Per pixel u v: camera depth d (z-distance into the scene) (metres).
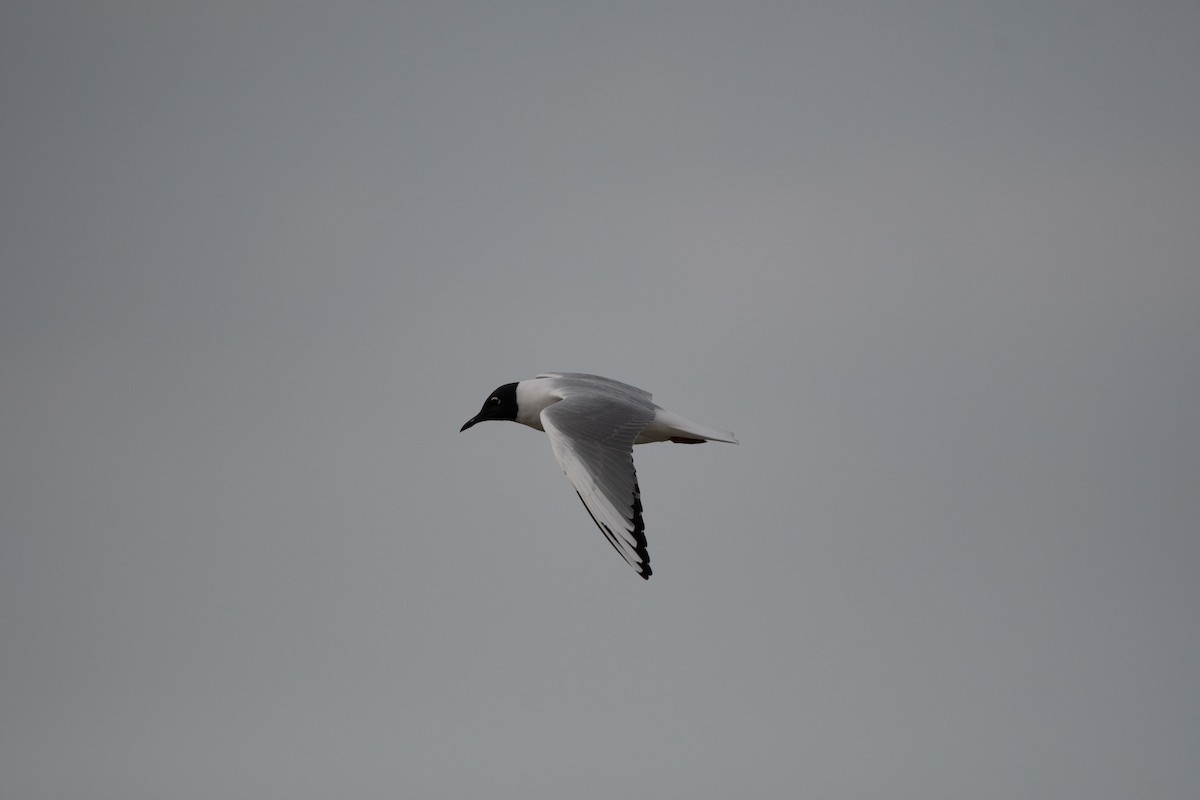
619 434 14.82
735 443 16.02
